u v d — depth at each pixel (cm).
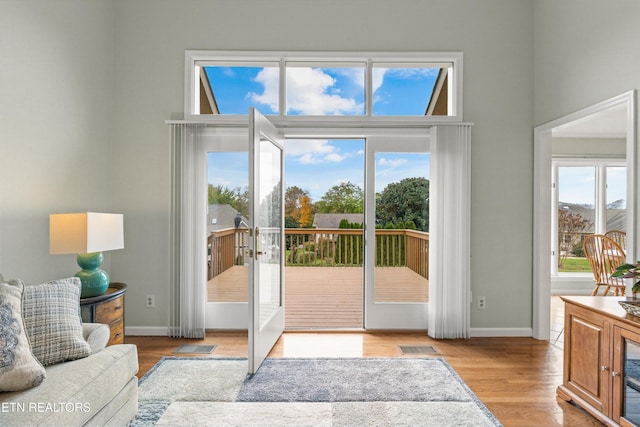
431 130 365
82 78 324
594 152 577
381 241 379
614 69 268
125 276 370
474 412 227
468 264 359
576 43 308
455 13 369
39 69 276
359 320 423
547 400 243
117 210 369
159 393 247
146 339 357
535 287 365
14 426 137
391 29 368
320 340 353
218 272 379
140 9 368
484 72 369
